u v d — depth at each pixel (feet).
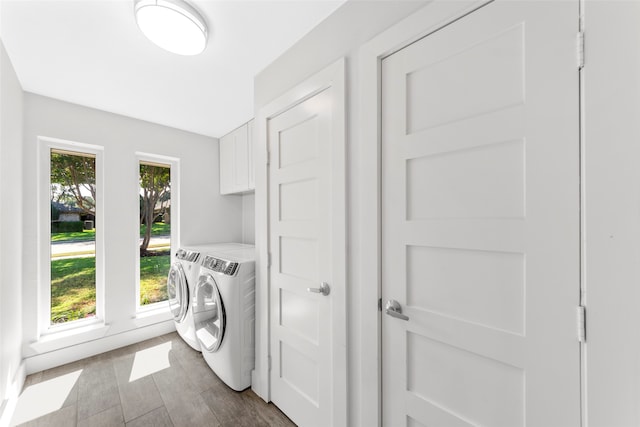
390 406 3.37
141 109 7.55
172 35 4.24
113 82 6.07
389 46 3.29
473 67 2.69
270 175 5.40
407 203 3.21
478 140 2.63
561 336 2.19
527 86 2.36
